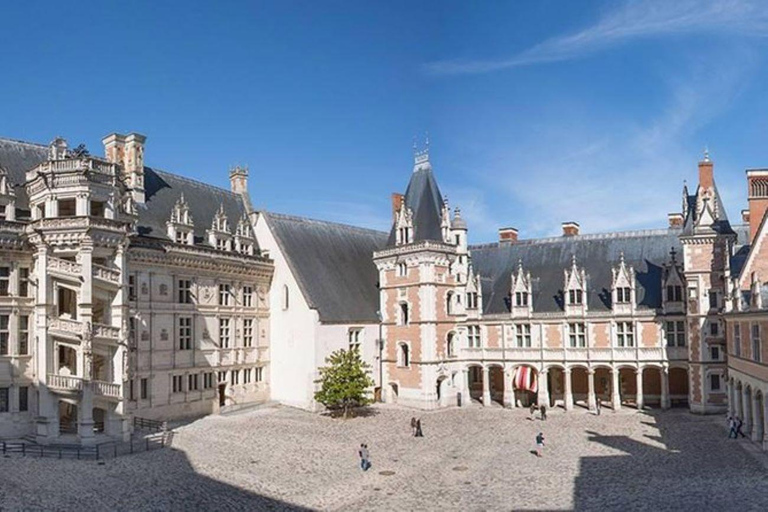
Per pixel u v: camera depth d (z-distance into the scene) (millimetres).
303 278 65750
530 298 65875
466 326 68625
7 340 45344
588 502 31219
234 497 32500
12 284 45812
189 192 65312
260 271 65938
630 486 33750
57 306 46000
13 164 50406
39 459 39188
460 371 68188
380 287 70250
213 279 60500
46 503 30172
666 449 42906
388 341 68812
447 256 67250
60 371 48281
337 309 65875
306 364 63219
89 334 44281
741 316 44781
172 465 38594
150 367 53344
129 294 51875
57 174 45750
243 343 63844
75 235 45062
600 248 69625
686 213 61125
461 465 40156
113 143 56875
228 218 68750
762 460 38469
